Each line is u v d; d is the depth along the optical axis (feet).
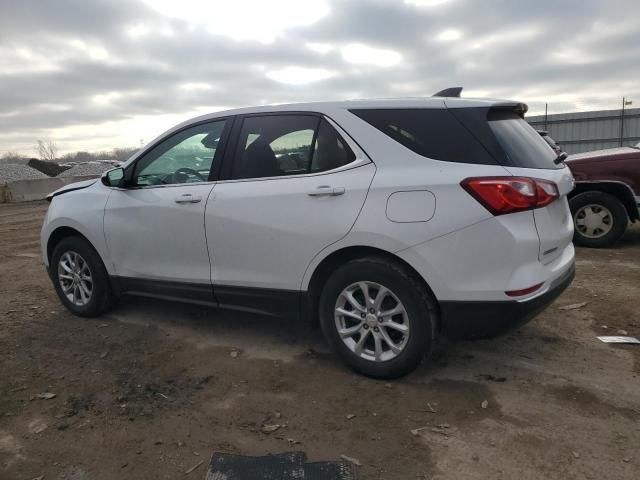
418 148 10.91
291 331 14.80
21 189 65.77
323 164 11.73
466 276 10.28
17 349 14.03
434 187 10.39
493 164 10.36
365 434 9.78
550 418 10.08
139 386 11.87
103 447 9.64
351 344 11.80
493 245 10.07
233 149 13.08
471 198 10.14
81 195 15.98
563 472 8.56
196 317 16.10
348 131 11.53
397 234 10.60
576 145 84.23
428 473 8.66
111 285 15.79
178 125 14.29
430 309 10.79
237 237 12.62
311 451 9.32
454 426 9.93
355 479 8.55
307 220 11.58
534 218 10.32
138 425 10.32
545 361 12.46
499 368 12.17
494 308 10.23
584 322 14.79
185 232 13.50
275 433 9.90
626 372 11.80
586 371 11.91
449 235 10.27
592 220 23.99
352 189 11.12
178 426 10.24
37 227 39.11
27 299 18.57
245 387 11.68
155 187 14.29
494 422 10.00
